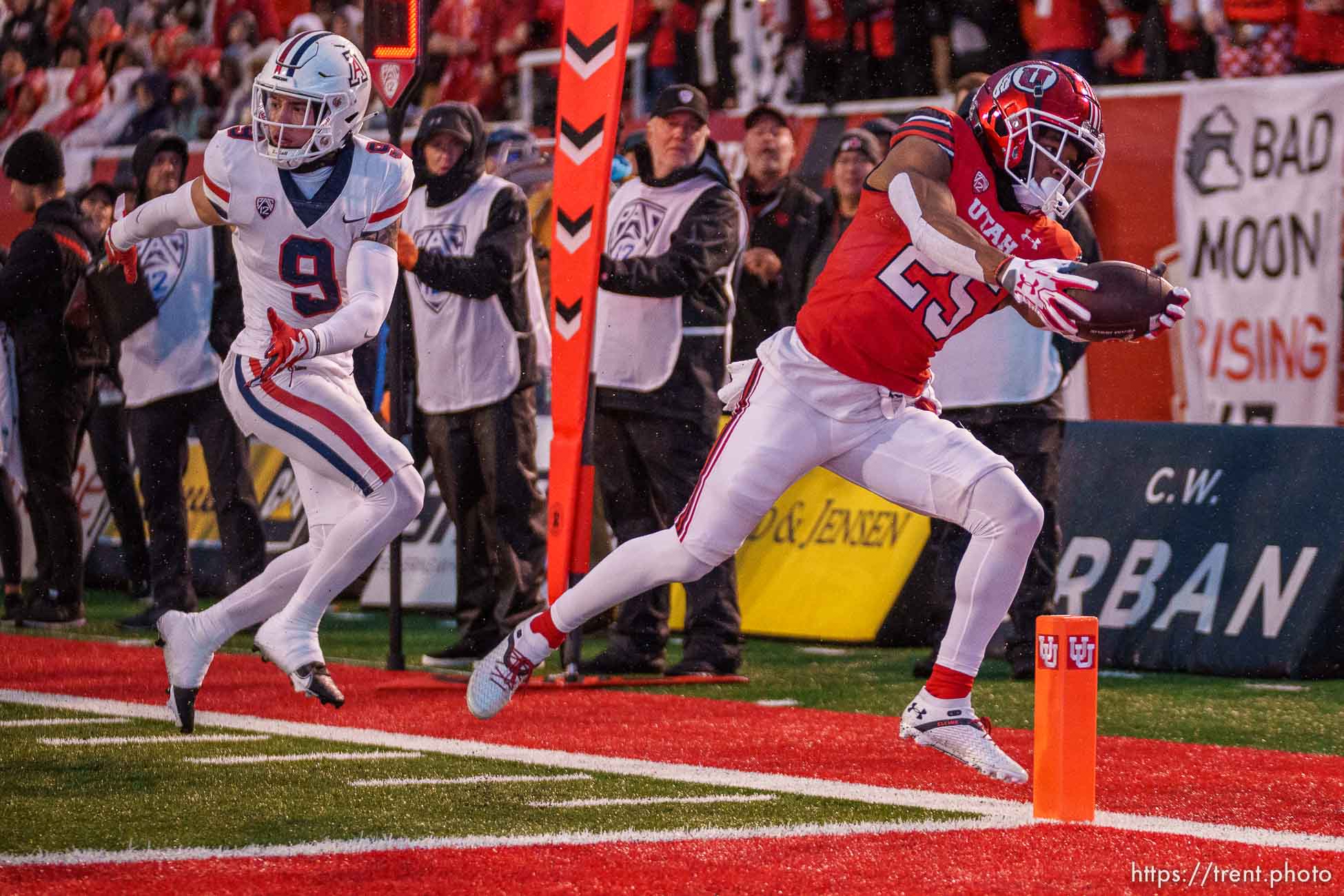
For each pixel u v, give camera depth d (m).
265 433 14.84
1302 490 21.09
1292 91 24.66
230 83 38.06
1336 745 15.98
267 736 15.30
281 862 10.09
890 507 24.34
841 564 24.52
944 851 10.56
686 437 20.36
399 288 19.84
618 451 20.91
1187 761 14.49
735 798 12.44
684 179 20.34
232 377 15.01
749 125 25.92
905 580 23.77
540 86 34.06
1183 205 25.66
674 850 10.54
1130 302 10.98
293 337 13.61
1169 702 18.59
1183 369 25.64
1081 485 22.81
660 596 21.00
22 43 41.31
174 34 38.88
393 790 12.63
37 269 24.92
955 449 12.52
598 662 20.67
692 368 20.41
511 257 20.53
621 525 21.17
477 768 13.71
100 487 32.53
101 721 16.22
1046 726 11.71
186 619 15.30
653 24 31.78
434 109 20.95
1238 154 25.16
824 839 10.88
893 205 12.10
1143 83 26.92
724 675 20.36
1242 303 25.20
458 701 17.83
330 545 14.83
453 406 21.23
